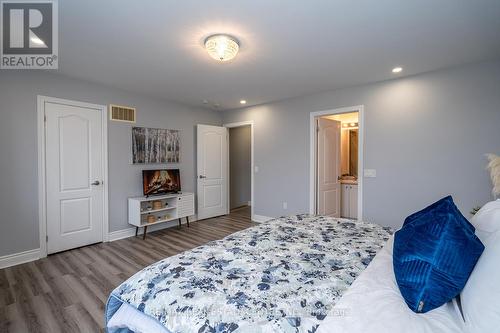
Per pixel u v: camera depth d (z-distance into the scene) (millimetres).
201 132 5039
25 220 2980
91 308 2039
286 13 1889
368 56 2643
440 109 3016
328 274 1269
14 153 2900
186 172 4871
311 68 2980
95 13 1885
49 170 3180
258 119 4914
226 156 5590
